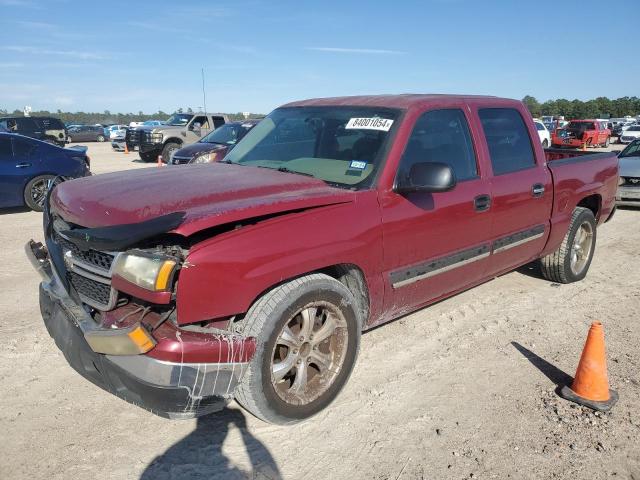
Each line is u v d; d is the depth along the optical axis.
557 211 5.26
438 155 4.00
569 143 32.00
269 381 2.99
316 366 3.42
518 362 4.09
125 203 3.00
